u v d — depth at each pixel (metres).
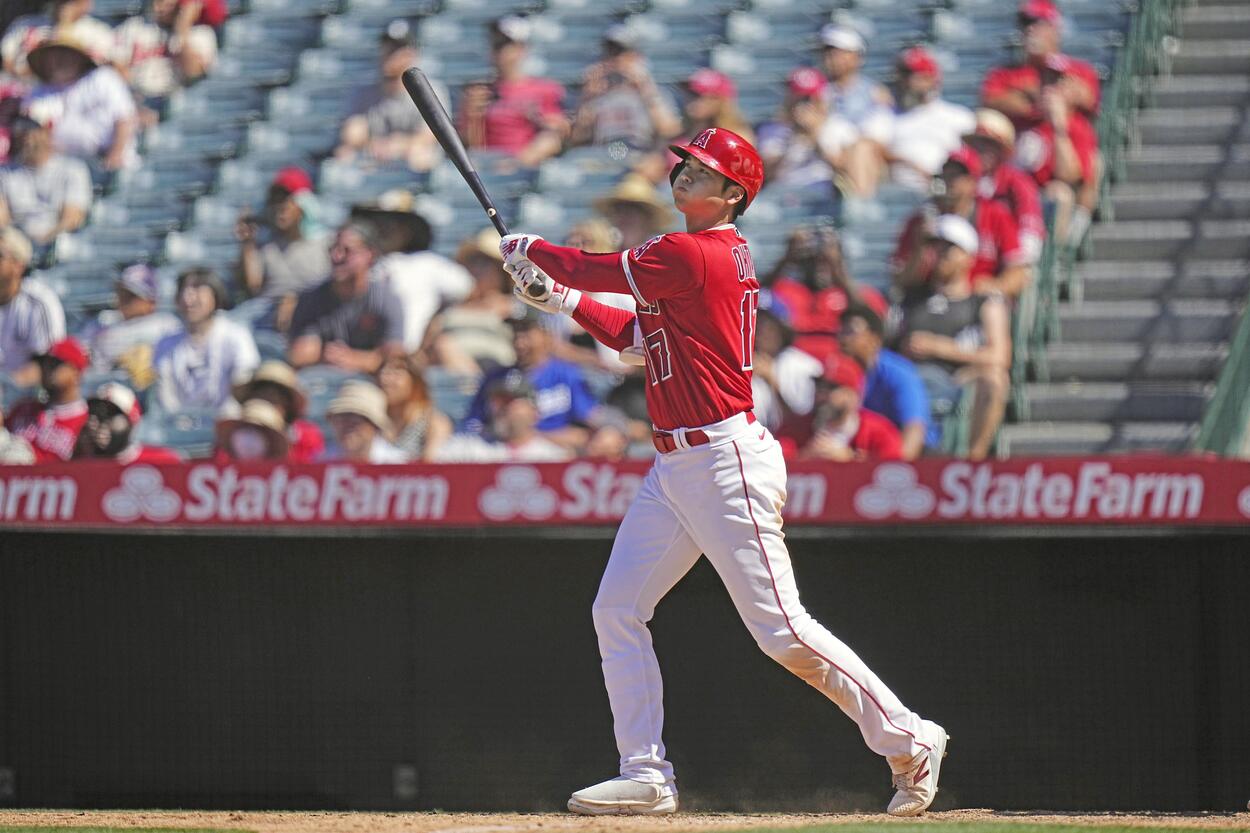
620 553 14.98
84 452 35.03
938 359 34.00
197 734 23.12
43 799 22.98
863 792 22.33
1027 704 22.62
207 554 23.44
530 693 22.97
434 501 23.33
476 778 22.86
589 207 38.47
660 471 14.64
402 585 23.25
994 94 38.78
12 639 23.27
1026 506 22.73
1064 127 38.19
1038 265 36.00
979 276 35.34
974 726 22.64
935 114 38.59
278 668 23.19
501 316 34.94
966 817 16.19
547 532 23.14
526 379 33.62
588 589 23.11
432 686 23.05
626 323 15.09
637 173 39.38
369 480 23.42
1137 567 22.62
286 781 22.95
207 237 39.44
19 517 23.52
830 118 38.53
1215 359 35.28
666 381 14.32
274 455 34.31
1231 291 36.69
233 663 23.22
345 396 34.22
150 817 17.17
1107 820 16.16
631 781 15.05
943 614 22.86
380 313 35.31
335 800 22.88
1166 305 36.41
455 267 36.09
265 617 23.28
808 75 38.97
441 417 33.78
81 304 37.88
